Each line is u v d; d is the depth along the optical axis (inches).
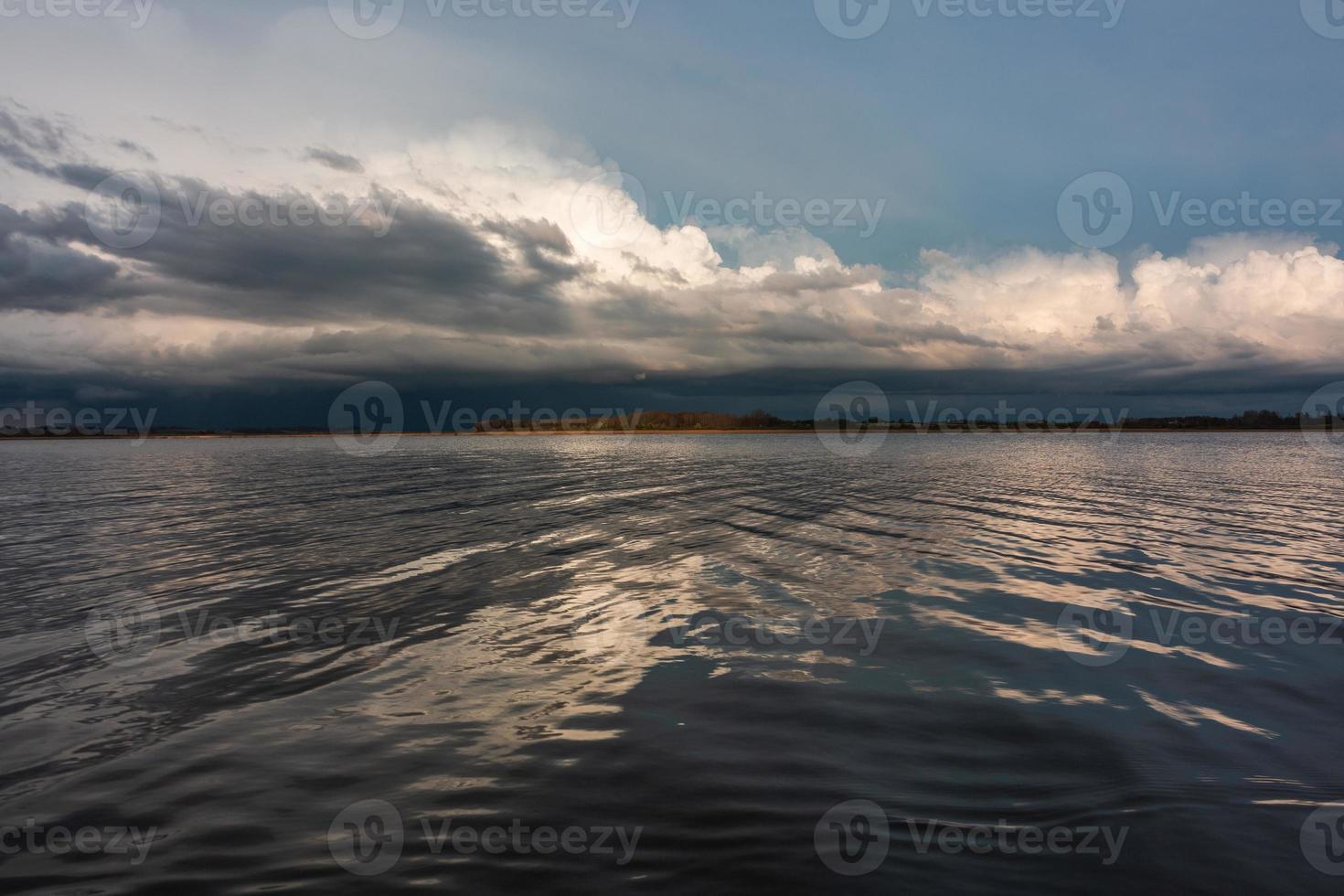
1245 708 255.8
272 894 154.4
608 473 1328.7
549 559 506.0
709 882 157.2
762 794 195.5
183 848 171.3
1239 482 1130.7
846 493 952.3
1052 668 293.7
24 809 189.0
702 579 446.0
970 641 327.9
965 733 233.9
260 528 646.5
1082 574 461.4
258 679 280.5
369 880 158.9
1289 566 488.7
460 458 1932.8
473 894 153.7
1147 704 257.8
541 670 290.7
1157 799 193.3
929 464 1606.8
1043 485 1059.3
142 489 1034.7
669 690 269.7
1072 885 156.9
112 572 462.0
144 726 239.3
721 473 1322.6
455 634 337.1
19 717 246.5
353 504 830.5
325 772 208.7
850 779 203.8
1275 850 170.2
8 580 443.2
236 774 207.2
